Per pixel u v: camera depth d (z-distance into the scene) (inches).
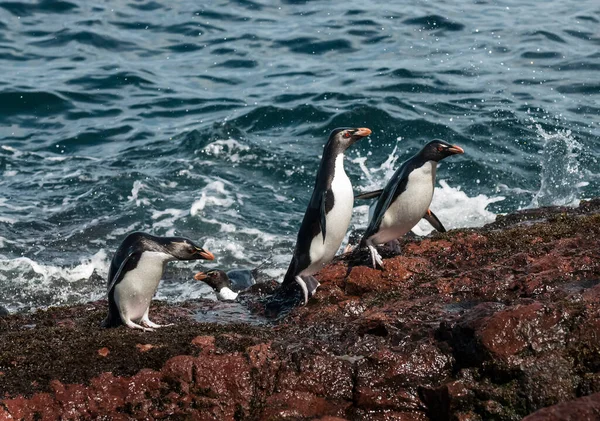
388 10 1085.8
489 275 355.9
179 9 1109.1
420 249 396.2
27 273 534.6
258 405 287.9
